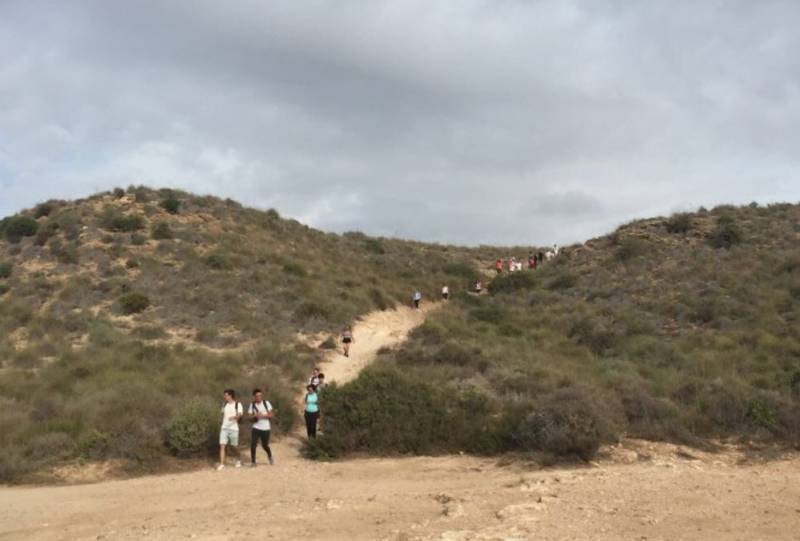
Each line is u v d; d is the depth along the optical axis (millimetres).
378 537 8828
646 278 42375
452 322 35625
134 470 16391
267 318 34031
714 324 30859
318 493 13008
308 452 17719
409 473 15281
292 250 50062
